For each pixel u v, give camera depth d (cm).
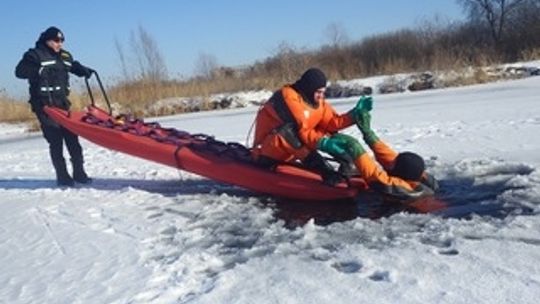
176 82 2347
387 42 3228
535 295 344
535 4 3584
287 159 635
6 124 2056
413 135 951
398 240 461
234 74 2723
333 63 2900
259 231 528
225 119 1580
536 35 3506
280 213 588
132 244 503
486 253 411
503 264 390
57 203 665
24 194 728
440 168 704
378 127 1077
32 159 1066
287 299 366
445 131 962
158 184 748
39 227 577
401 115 1246
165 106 2112
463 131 944
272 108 623
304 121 608
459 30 3666
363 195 622
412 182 582
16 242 537
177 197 668
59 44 745
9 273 459
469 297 348
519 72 2228
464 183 634
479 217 514
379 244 457
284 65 2597
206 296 380
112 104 2072
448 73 2177
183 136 736
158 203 644
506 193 571
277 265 424
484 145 816
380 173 571
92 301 388
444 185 632
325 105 632
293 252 454
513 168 679
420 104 1486
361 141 946
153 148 686
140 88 2211
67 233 549
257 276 406
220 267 439
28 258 490
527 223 473
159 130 748
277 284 389
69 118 733
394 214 543
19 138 1666
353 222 523
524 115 1059
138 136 705
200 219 574
